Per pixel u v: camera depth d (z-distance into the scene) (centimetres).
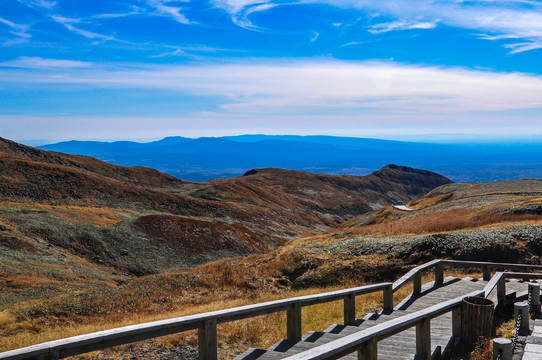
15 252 3944
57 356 407
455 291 1233
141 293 2227
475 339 743
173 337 948
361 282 2473
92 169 12888
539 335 773
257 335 962
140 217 6350
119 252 5131
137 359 831
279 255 3472
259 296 2180
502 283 1053
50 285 2919
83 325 1608
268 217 9794
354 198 16625
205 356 555
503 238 2553
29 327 1593
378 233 4003
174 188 12888
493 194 7225
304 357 398
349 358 616
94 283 3494
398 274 2488
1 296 2525
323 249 3272
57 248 4675
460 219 4416
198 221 6775
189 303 2106
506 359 582
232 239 6669
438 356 665
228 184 12012
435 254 2572
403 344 722
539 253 2397
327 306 1394
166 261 5362
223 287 2475
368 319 944
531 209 3912
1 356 379
